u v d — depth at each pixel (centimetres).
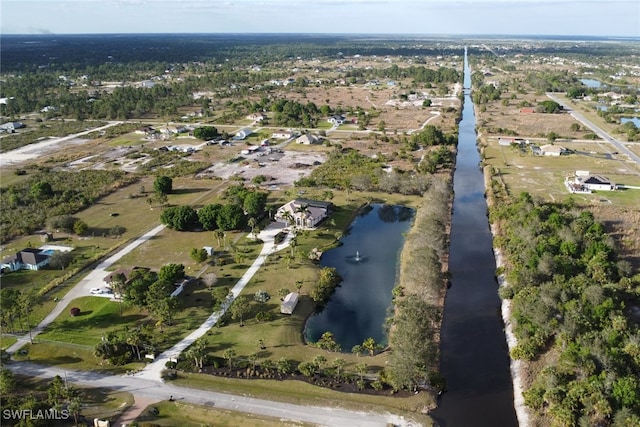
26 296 9706
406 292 10856
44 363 8562
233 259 12175
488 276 11781
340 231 14012
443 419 7481
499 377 8425
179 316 9856
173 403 7594
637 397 6706
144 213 15312
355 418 7319
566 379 7538
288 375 8219
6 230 13788
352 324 9925
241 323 9588
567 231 11750
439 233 13088
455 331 9731
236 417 7312
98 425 7081
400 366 7831
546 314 8669
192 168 19612
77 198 16275
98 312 9994
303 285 11062
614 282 10106
